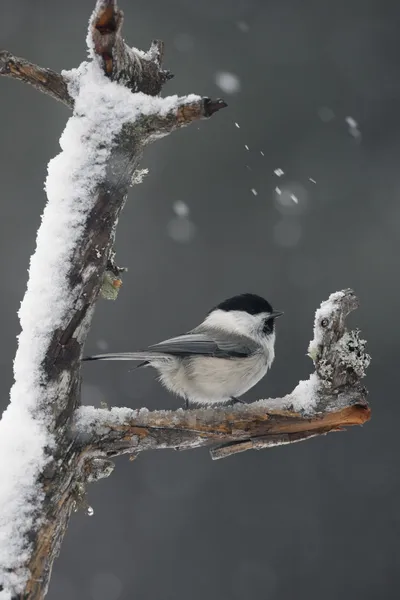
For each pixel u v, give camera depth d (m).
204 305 13.36
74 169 4.09
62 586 12.02
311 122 14.41
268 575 12.22
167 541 12.41
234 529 12.57
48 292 4.03
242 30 14.77
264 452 13.16
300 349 13.18
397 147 14.34
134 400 12.90
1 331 12.88
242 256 13.75
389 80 14.66
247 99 14.39
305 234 13.84
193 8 14.72
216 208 14.02
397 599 11.84
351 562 12.23
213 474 13.03
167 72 4.50
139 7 14.63
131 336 13.16
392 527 12.39
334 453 13.10
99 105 4.11
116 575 12.15
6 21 14.41
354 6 15.00
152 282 13.54
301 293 13.48
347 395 4.64
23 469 3.89
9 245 13.38
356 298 4.61
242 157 14.17
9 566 3.74
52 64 14.32
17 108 13.95
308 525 12.50
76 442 4.12
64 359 4.03
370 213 13.91
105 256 4.12
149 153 14.02
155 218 13.87
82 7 14.56
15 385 4.04
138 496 12.84
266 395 12.97
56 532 3.94
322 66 14.73
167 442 4.54
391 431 12.97
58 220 4.07
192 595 12.09
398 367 13.10
